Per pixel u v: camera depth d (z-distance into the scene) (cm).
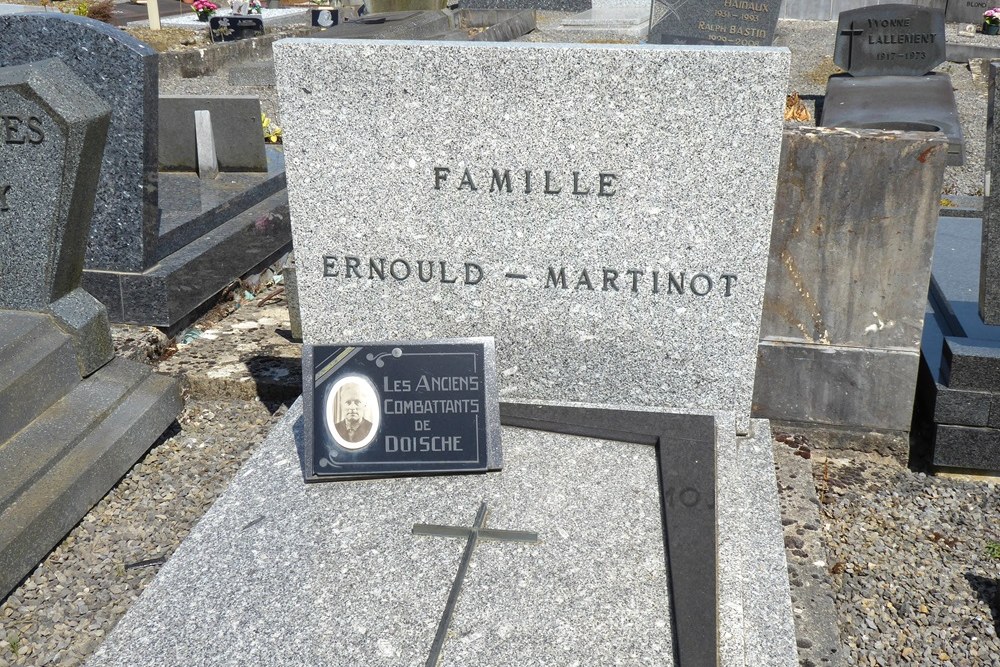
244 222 627
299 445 371
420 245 387
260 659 260
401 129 370
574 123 357
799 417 433
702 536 301
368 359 352
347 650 261
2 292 414
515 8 1770
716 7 1230
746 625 288
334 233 392
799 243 402
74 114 388
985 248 409
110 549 375
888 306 405
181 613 279
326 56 364
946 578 361
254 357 512
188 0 2633
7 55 509
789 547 343
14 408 378
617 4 1772
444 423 347
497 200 374
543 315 389
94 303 427
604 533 307
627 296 380
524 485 335
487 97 359
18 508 354
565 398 401
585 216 371
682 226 365
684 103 347
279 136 879
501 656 258
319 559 299
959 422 412
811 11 2041
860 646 326
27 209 401
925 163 377
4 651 319
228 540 311
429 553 299
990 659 321
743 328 377
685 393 392
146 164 510
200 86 1329
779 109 342
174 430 464
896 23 1061
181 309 546
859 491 410
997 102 391
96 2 1916
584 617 271
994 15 1752
